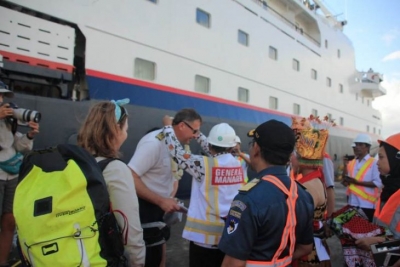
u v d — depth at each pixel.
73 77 5.77
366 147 4.22
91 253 1.23
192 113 2.29
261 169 1.53
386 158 1.94
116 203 1.43
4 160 2.76
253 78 10.46
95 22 6.13
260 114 10.56
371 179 4.03
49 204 1.22
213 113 8.62
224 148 2.12
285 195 1.40
